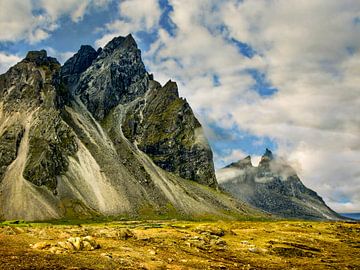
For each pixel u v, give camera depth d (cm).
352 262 7219
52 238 6128
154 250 6116
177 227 12138
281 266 6219
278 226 14550
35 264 3841
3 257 4003
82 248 5297
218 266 5369
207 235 8756
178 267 4891
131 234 7519
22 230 6956
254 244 8625
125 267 4381
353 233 13312
